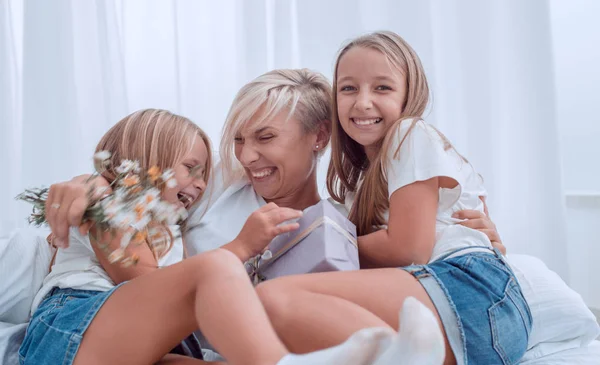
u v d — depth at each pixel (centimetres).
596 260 257
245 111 147
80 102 251
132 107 254
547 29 227
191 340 119
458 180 133
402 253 128
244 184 156
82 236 131
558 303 146
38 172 247
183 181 146
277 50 238
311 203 162
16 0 262
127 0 253
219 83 248
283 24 238
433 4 235
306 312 101
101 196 118
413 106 146
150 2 252
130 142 145
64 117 246
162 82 253
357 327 97
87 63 251
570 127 268
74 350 107
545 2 227
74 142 247
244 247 124
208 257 102
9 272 144
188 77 247
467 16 231
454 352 108
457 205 142
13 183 254
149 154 144
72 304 117
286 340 101
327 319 99
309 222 128
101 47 244
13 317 148
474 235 130
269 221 125
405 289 110
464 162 148
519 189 232
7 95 252
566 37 267
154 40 252
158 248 133
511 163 233
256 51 239
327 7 236
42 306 126
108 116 245
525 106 230
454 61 234
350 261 126
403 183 131
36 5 246
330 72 236
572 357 136
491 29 230
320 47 237
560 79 269
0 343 129
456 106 234
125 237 113
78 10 251
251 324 90
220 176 159
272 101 147
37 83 246
